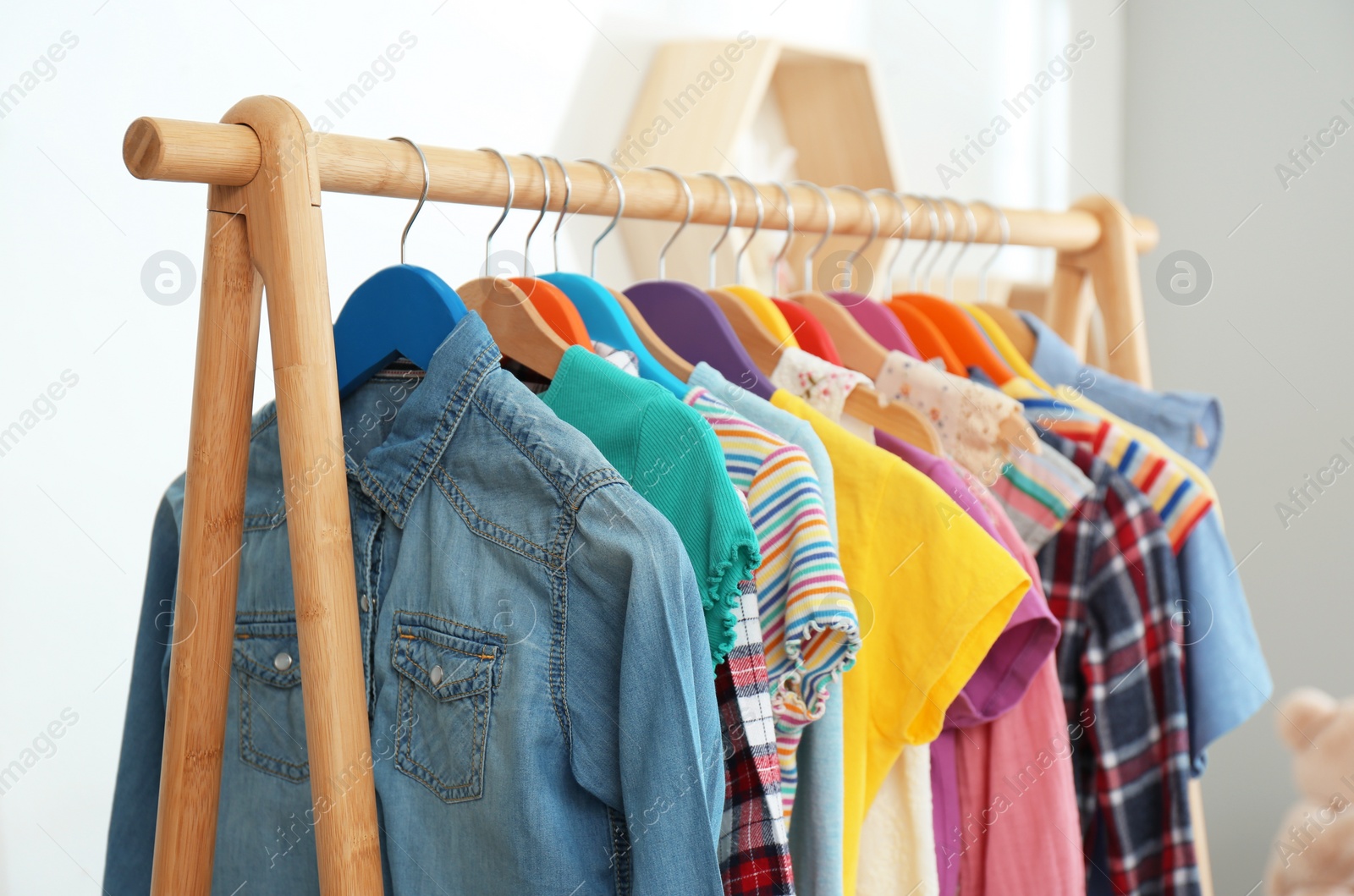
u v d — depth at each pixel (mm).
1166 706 948
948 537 795
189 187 1309
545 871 647
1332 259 1744
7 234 1167
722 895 613
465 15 1494
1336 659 1768
